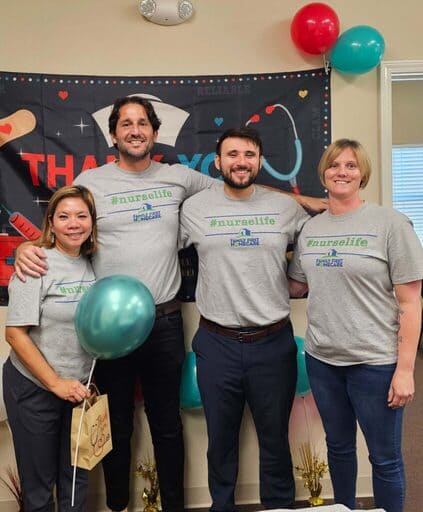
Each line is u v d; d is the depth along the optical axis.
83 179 1.87
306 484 2.20
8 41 2.10
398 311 1.61
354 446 1.77
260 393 1.83
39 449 1.60
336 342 1.62
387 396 1.59
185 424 2.23
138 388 2.19
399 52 2.18
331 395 1.70
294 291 1.94
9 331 1.53
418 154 5.69
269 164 2.18
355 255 1.56
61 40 2.12
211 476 1.94
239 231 1.78
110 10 2.13
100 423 1.57
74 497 1.67
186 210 1.87
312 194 2.18
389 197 2.20
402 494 1.64
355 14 2.17
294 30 2.02
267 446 1.89
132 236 1.81
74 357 1.60
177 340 1.94
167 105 2.15
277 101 2.16
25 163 2.12
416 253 1.52
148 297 1.58
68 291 1.58
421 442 2.78
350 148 1.60
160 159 2.16
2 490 2.21
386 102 2.18
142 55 2.14
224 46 2.15
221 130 2.17
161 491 2.05
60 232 1.56
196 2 2.14
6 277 2.14
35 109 2.12
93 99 2.13
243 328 1.79
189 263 2.17
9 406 1.63
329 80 2.16
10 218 2.13
